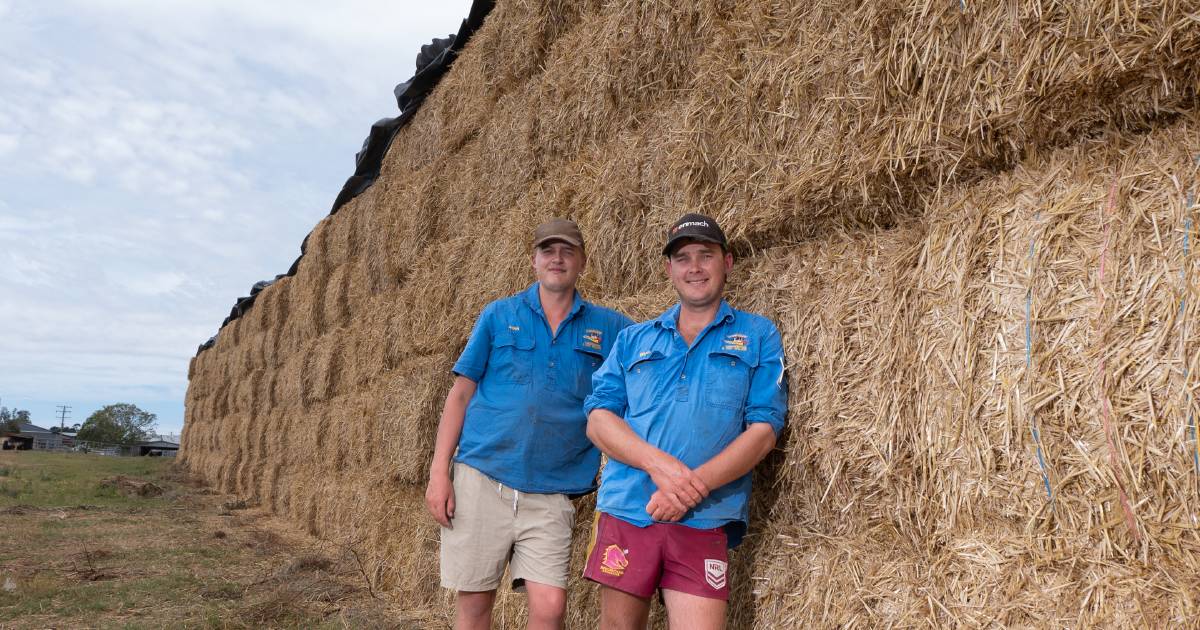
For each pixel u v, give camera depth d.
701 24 2.86
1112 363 1.44
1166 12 1.38
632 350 2.35
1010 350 1.62
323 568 5.88
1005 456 1.61
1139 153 1.51
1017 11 1.61
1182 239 1.39
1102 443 1.45
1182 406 1.35
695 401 2.12
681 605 2.05
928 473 1.79
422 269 5.56
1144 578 1.40
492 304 2.89
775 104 2.30
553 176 4.02
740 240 2.50
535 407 2.71
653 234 3.06
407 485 5.40
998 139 1.74
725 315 2.21
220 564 5.96
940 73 1.79
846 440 2.01
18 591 4.66
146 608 4.44
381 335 6.34
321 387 8.17
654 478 2.06
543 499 2.74
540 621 2.64
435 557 4.65
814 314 2.18
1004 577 1.61
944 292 1.79
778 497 2.25
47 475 15.31
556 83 4.04
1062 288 1.55
